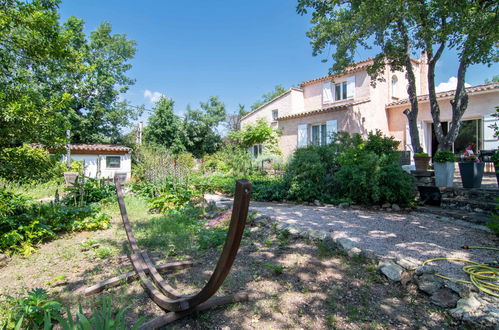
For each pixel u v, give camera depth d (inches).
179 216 227.5
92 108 762.8
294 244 153.4
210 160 681.6
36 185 362.0
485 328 77.5
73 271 127.5
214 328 83.1
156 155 522.0
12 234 151.0
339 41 366.3
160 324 82.6
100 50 775.1
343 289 103.9
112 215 242.8
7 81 180.4
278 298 99.0
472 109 407.5
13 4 163.8
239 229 64.8
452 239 149.4
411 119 363.6
